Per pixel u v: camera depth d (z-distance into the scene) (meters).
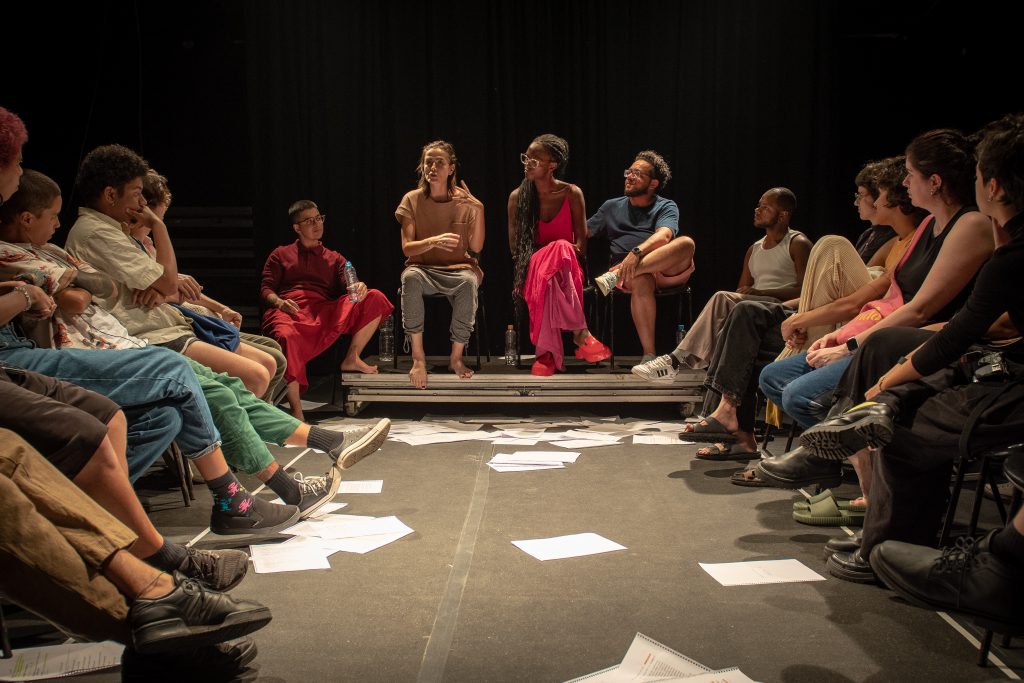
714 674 1.65
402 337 5.67
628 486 3.12
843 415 1.99
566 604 2.04
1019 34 4.62
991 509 2.76
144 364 2.20
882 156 5.62
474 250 4.72
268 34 5.36
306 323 4.49
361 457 2.77
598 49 5.43
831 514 2.64
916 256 2.59
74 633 1.55
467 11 5.37
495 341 5.70
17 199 2.33
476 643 1.83
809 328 3.20
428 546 2.46
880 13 5.41
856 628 1.89
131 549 1.78
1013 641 1.82
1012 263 1.77
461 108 5.44
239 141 5.73
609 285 4.36
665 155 5.47
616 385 4.55
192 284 3.35
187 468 2.96
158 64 5.62
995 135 1.77
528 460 3.51
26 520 1.43
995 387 1.88
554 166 4.68
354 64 5.42
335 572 2.26
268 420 2.76
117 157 2.80
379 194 5.53
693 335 4.01
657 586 2.15
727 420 3.51
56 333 2.31
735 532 2.59
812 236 5.49
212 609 1.56
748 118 5.41
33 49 4.57
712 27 5.35
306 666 1.73
